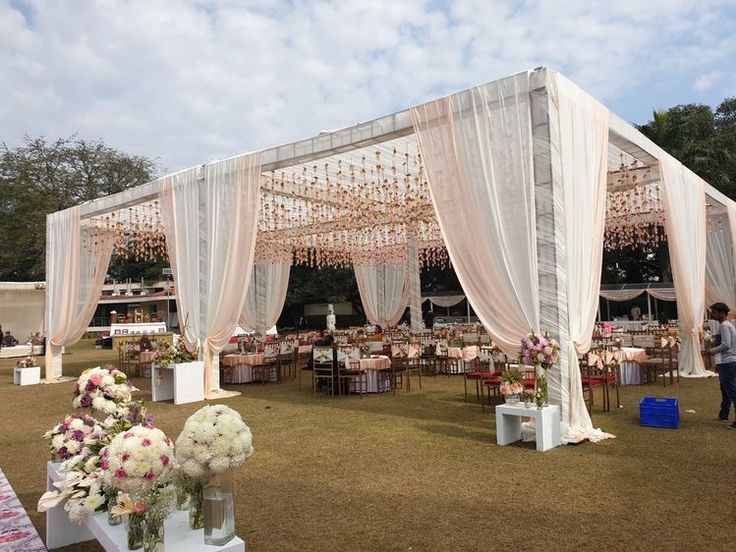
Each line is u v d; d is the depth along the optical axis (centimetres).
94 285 1197
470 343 1062
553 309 521
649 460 439
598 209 611
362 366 827
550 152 524
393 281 1703
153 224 1248
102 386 316
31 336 2045
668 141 2008
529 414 485
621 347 830
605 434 521
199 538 227
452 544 295
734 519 316
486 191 555
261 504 367
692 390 789
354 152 788
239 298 830
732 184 1805
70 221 1172
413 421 625
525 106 538
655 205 1214
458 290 2623
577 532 304
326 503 366
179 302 905
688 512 328
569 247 543
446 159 591
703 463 427
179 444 219
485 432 559
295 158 770
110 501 250
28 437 614
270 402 794
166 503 216
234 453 220
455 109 585
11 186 2592
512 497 363
